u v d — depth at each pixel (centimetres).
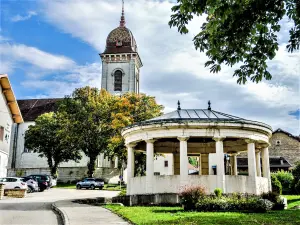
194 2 1228
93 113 6212
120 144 4888
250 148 2617
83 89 6456
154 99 5400
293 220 1597
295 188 4547
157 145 3105
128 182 2786
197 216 1697
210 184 2462
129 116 5188
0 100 4197
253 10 1288
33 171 7781
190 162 9131
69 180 7369
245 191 2517
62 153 6962
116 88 8369
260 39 1377
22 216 1880
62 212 1877
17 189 3469
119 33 8644
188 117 2648
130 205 2541
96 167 7125
